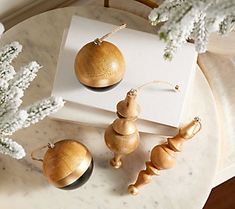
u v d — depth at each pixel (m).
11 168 0.91
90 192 0.90
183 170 0.92
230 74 1.06
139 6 1.10
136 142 0.86
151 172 0.88
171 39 0.62
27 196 0.89
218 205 1.52
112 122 0.90
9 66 0.71
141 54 0.93
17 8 1.17
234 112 1.04
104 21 1.04
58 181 0.82
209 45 1.03
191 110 0.96
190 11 0.62
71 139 0.90
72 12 1.06
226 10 0.61
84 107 0.93
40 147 0.92
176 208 0.89
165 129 0.91
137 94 0.90
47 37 1.03
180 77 0.92
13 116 0.69
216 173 0.93
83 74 0.85
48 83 0.98
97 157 0.92
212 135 0.95
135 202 0.89
